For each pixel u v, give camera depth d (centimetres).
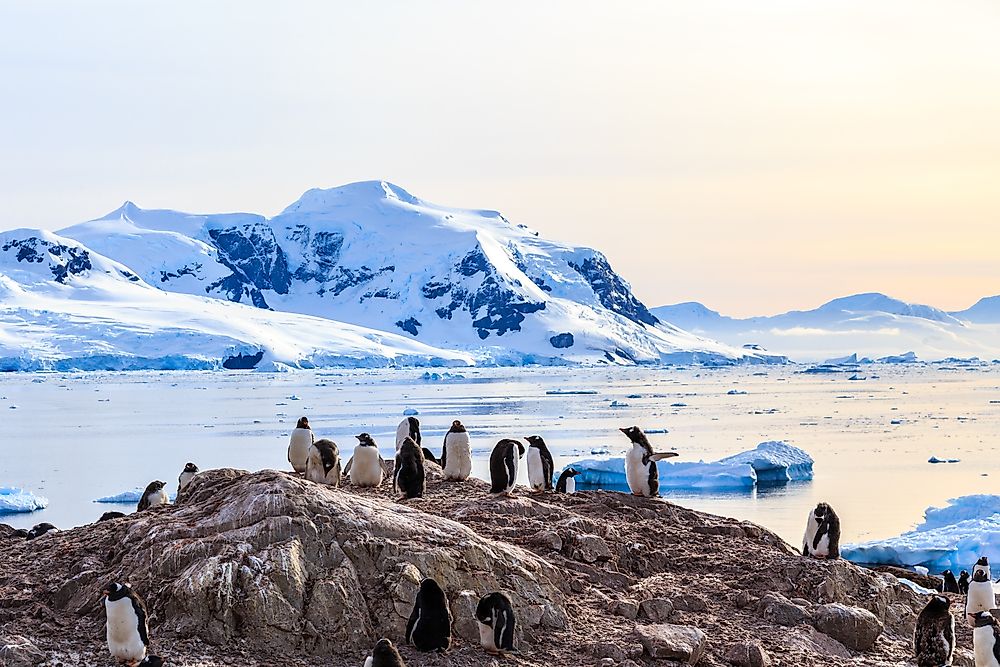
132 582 2036
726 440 11862
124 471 9131
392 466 3244
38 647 1858
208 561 2009
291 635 1958
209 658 1884
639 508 2914
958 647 2388
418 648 1988
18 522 6284
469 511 2678
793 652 2170
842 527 6197
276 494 2188
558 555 2448
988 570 2627
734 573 2511
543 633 2131
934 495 7488
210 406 18325
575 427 13612
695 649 2080
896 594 2547
